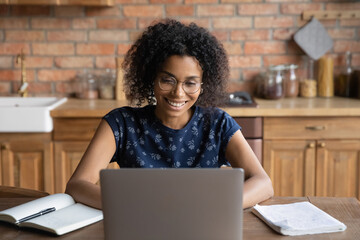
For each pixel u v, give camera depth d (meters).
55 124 2.79
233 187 1.04
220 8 3.23
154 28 1.61
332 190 2.82
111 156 1.67
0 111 2.72
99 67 3.31
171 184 1.04
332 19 3.24
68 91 3.34
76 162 2.82
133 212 1.06
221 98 1.70
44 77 3.32
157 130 1.69
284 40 3.27
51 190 2.84
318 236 1.20
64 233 1.23
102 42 3.29
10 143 2.80
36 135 2.79
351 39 3.27
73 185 1.46
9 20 3.25
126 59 1.75
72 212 1.33
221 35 3.26
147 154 1.69
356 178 2.81
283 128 2.76
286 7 3.23
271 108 2.73
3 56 3.29
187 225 1.06
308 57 3.29
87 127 2.79
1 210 1.42
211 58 1.57
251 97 3.22
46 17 3.26
